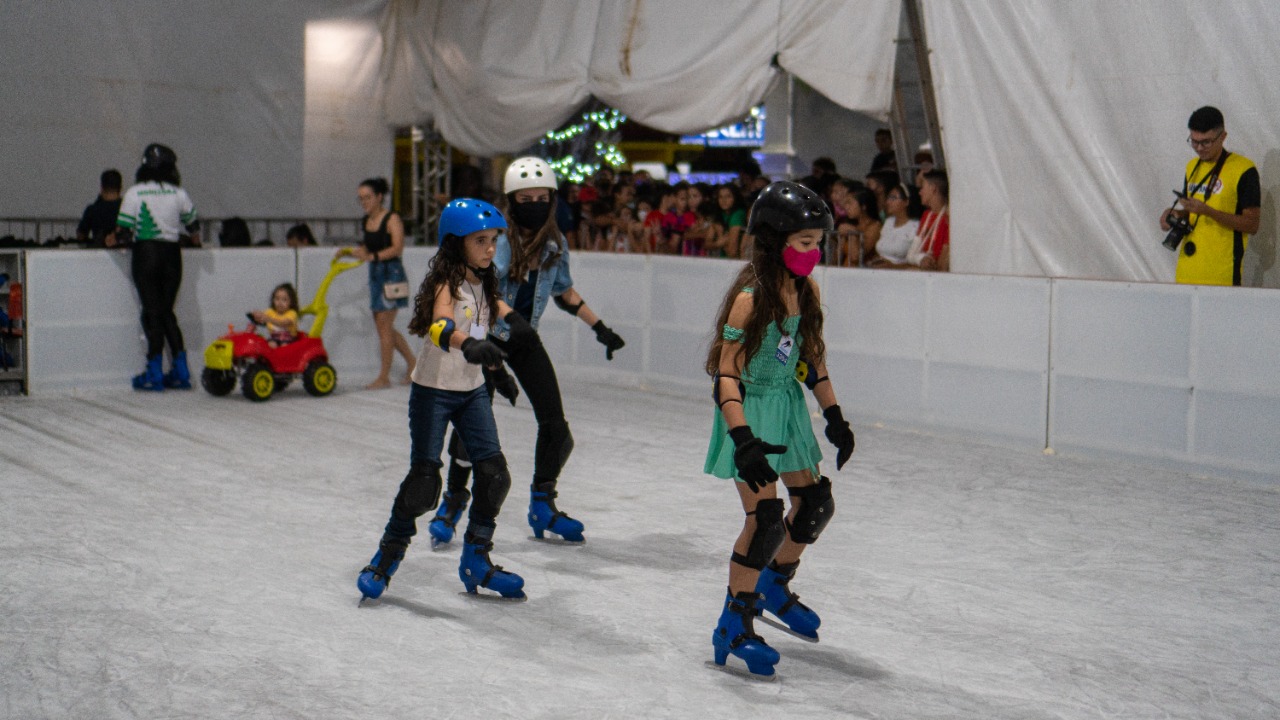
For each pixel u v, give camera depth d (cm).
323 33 1340
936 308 802
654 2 1096
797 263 370
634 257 989
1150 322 701
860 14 948
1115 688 380
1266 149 744
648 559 516
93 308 945
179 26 1253
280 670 383
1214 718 358
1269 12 734
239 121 1301
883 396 840
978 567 510
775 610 416
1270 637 429
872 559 520
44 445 737
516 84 1224
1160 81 779
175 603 447
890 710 360
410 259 1067
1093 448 732
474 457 456
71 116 1204
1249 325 663
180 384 968
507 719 348
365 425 820
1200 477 682
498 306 459
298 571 491
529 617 440
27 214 1191
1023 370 761
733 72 1037
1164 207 789
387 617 438
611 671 388
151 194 934
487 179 1534
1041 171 837
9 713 347
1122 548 540
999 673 392
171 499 606
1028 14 828
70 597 452
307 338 945
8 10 1163
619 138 1585
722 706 361
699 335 945
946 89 871
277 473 668
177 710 351
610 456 725
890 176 964
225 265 1004
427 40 1332
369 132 1388
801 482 400
